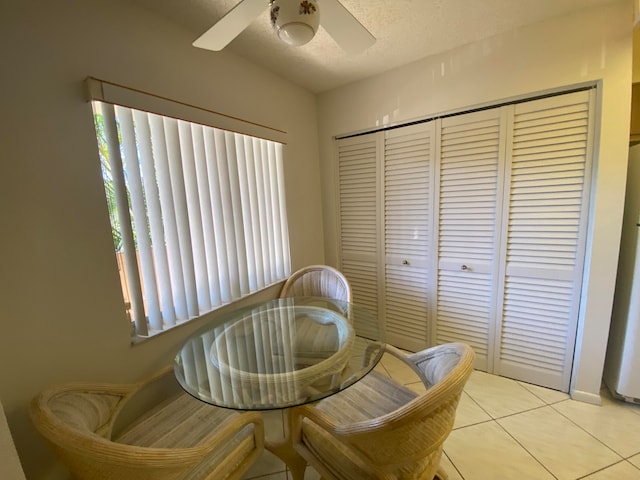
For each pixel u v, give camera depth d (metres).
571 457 1.30
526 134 1.62
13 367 0.90
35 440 0.95
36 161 0.92
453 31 1.54
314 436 1.01
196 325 1.49
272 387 0.98
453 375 0.76
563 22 1.43
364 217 2.32
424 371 1.13
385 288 2.30
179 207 1.39
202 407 1.17
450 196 1.90
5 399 0.89
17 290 0.90
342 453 0.94
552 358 1.73
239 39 1.52
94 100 1.05
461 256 1.93
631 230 1.51
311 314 1.57
